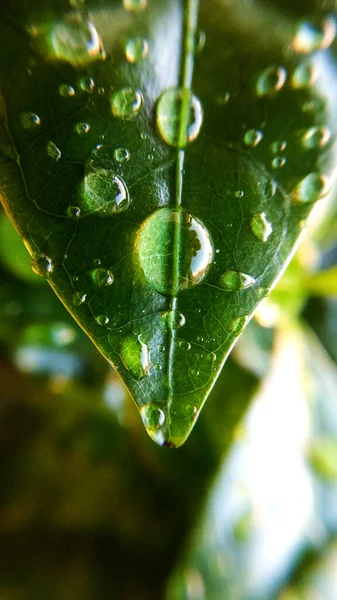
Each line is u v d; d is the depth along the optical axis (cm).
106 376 8
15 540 9
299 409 9
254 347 9
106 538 9
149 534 9
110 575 9
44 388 9
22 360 8
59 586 9
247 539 8
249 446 8
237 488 8
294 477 9
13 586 9
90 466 9
